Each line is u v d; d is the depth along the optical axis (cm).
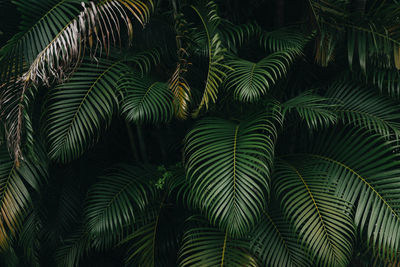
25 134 151
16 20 160
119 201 158
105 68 154
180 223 173
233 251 141
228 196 125
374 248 138
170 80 149
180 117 142
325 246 133
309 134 171
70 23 124
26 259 178
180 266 140
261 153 130
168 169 170
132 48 172
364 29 159
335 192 141
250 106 160
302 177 150
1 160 157
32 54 129
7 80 132
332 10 163
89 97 145
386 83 162
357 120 169
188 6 178
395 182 137
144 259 154
